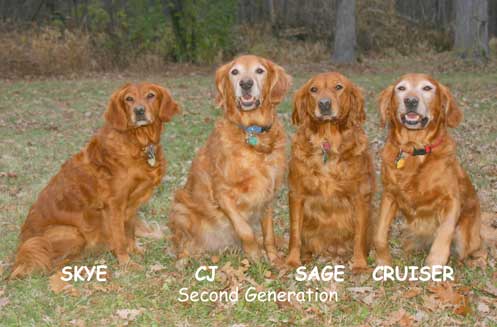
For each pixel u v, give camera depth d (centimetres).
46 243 478
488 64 1980
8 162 842
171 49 2116
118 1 2155
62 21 2192
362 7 2627
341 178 473
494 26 3319
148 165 499
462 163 789
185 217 525
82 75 1856
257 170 484
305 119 484
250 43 2311
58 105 1327
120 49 2022
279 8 2680
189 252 529
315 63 2203
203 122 1099
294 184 491
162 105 504
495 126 1019
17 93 1477
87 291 449
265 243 516
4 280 468
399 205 481
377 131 1008
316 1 2636
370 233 518
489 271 481
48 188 510
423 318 397
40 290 449
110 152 489
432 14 3228
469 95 1353
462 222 491
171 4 2070
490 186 695
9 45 1925
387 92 478
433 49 2553
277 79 493
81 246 503
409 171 461
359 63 2203
